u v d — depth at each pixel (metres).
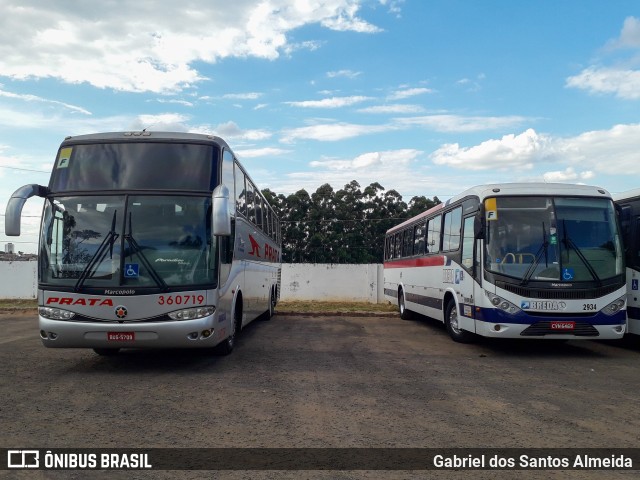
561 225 10.15
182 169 8.74
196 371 8.74
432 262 13.91
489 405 6.80
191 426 5.82
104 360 9.67
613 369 9.32
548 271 9.92
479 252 10.41
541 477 4.56
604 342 12.56
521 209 10.26
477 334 11.02
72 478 4.46
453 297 12.15
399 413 6.38
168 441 5.33
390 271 20.41
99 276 8.19
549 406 6.79
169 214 8.48
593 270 9.98
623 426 5.96
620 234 10.29
